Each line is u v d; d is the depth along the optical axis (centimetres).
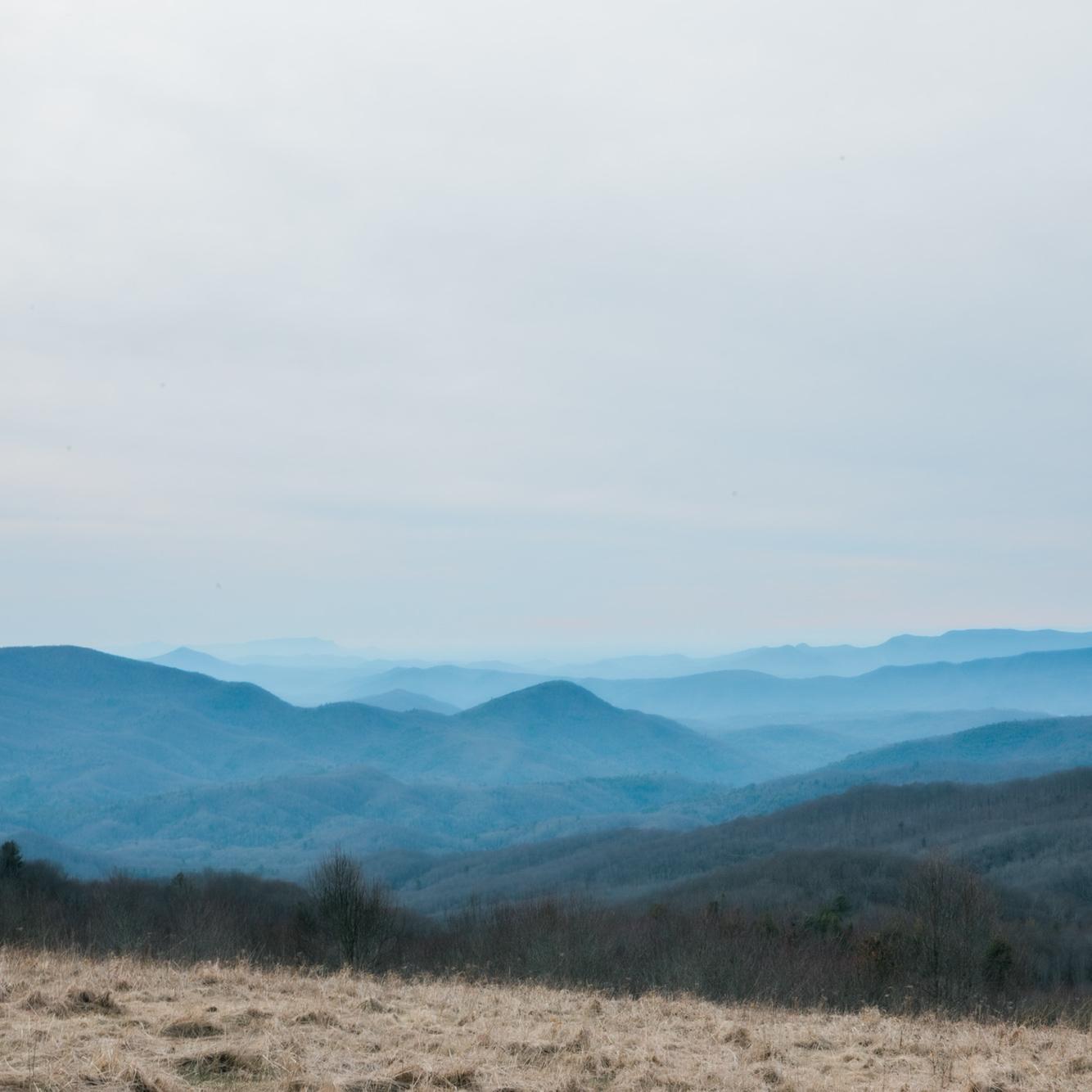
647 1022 1562
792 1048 1404
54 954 1750
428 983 2105
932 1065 1293
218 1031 1107
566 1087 1012
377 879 3800
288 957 3584
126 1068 881
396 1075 973
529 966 3456
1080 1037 1594
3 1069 859
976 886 3625
